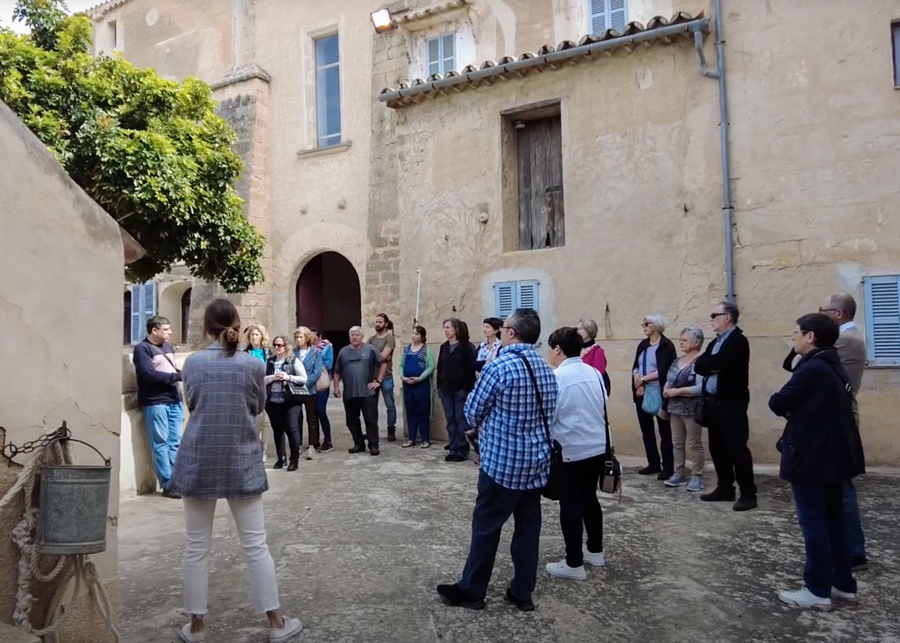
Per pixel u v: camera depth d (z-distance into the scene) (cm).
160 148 835
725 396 590
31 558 284
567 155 890
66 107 811
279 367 774
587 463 440
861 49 738
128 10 1531
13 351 291
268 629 366
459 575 442
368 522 559
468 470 757
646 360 713
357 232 1175
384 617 380
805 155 756
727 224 784
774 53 775
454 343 823
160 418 663
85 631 312
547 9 1057
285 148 1267
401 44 1159
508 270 929
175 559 481
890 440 706
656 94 838
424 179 1009
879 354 713
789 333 753
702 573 444
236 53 1340
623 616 381
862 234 727
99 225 329
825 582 387
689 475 720
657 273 829
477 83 952
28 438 295
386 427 1038
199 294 1291
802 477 385
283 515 584
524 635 359
